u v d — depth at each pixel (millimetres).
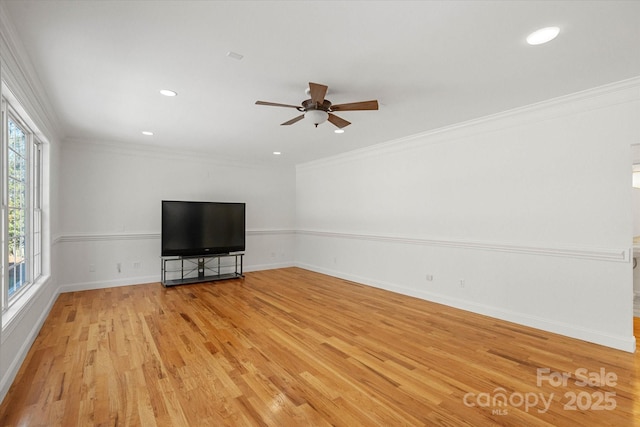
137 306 4117
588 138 3016
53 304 4125
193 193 5934
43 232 3684
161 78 2662
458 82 2760
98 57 2307
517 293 3520
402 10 1783
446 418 1889
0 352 1998
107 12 1789
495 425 1828
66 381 2268
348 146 5363
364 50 2221
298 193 7234
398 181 4914
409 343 2971
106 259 5148
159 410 1951
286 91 2939
